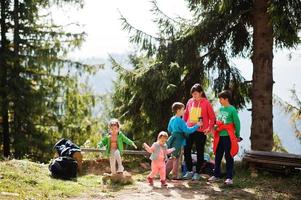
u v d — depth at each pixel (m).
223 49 14.02
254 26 12.83
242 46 14.27
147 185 9.38
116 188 9.01
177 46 13.59
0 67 20.11
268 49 12.52
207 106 9.69
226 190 8.91
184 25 13.94
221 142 9.48
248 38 14.25
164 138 9.33
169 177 10.13
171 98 14.11
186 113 10.13
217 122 9.44
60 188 8.58
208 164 10.87
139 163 12.72
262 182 9.70
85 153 12.77
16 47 20.64
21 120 20.58
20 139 20.19
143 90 13.91
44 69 21.50
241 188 9.12
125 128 15.38
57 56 21.34
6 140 20.73
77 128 22.16
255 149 12.51
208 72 14.25
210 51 13.95
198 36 13.37
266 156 10.57
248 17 13.65
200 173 10.40
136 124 15.23
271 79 12.58
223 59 14.10
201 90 9.73
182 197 8.24
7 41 20.91
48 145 20.70
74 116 22.53
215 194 8.53
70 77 21.83
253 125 12.70
